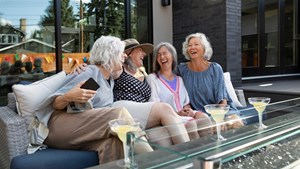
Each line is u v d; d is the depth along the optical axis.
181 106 2.32
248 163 1.23
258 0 4.98
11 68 3.38
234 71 4.03
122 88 2.13
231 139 1.30
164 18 4.58
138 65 2.48
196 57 2.49
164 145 1.18
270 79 5.08
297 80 5.31
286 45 5.54
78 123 1.61
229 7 3.92
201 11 4.21
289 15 5.60
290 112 1.76
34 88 1.79
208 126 1.46
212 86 2.43
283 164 1.26
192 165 1.05
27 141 1.68
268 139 1.38
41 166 1.45
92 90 1.63
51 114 1.71
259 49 5.06
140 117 1.80
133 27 4.28
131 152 1.16
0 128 1.83
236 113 1.71
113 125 1.23
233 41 4.00
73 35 3.78
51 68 3.60
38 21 3.51
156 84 2.32
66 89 1.70
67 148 1.66
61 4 3.65
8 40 3.36
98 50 1.91
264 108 1.69
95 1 3.94
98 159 1.58
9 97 2.09
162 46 2.46
